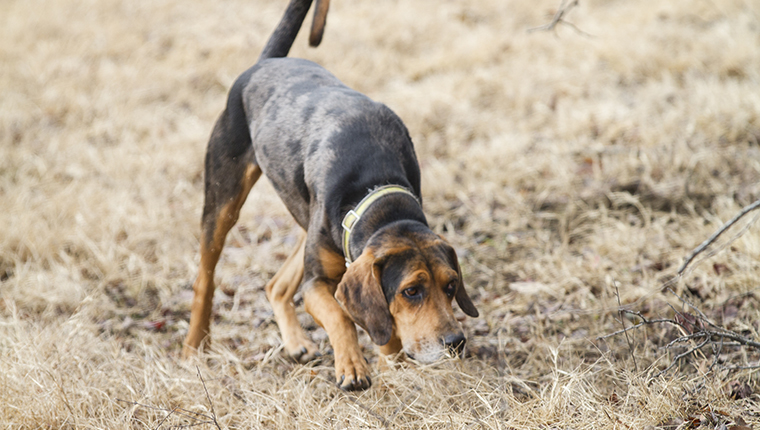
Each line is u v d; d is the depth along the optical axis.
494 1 12.96
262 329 5.48
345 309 3.87
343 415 3.97
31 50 12.02
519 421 3.75
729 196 6.24
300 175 4.60
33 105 9.93
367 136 4.42
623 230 5.90
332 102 4.62
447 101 9.02
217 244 5.18
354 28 12.15
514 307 5.32
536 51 10.43
